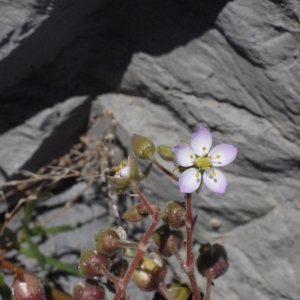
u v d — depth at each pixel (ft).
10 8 0.57
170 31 0.61
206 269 0.57
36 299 0.56
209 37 0.60
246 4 0.57
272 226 0.63
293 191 0.62
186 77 0.61
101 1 0.59
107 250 0.56
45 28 0.58
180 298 0.61
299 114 0.59
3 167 0.64
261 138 0.60
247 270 0.63
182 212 0.55
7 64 0.59
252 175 0.62
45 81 0.63
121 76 0.64
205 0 0.58
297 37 0.57
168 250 0.57
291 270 0.62
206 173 0.54
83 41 0.62
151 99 0.64
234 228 0.64
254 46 0.58
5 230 0.63
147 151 0.55
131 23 0.61
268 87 0.59
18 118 0.64
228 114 0.61
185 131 0.63
